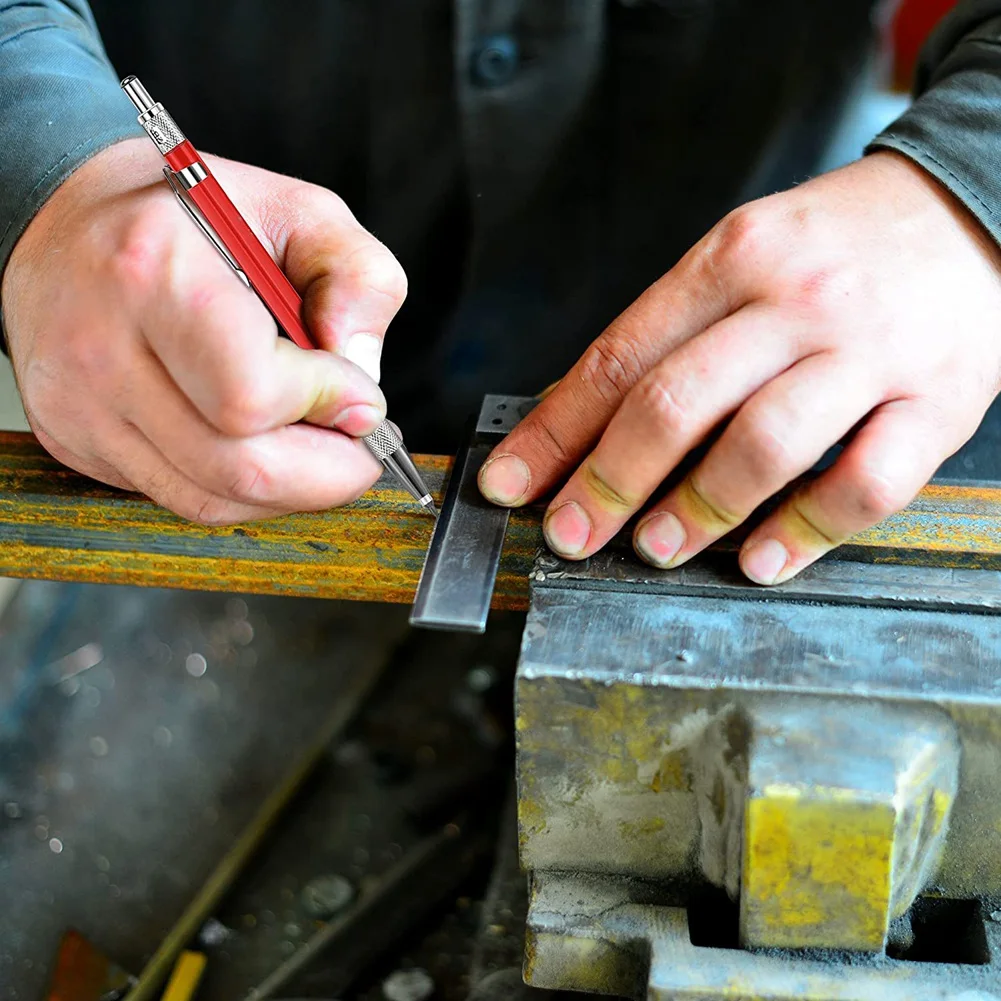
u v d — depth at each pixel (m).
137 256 0.54
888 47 1.11
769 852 0.46
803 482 0.62
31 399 0.60
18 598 1.17
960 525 0.60
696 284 0.61
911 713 0.48
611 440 0.57
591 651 0.50
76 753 1.08
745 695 0.48
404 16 0.95
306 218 0.66
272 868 0.94
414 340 1.14
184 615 1.23
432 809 0.98
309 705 1.13
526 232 1.04
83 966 0.84
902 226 0.63
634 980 0.52
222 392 0.51
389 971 0.81
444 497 0.64
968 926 0.53
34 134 0.65
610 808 0.52
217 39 1.01
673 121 1.01
